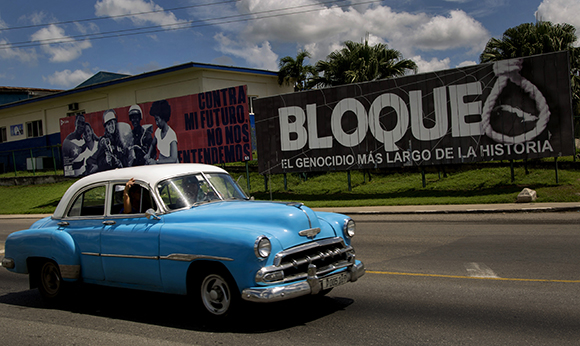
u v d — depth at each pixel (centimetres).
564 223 1106
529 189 1477
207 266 515
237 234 486
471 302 570
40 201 2578
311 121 1978
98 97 3231
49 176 3031
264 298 457
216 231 502
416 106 1788
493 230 1065
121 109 2516
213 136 2234
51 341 503
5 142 3841
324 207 1736
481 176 1800
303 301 602
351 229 577
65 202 663
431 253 862
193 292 535
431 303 573
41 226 676
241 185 691
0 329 557
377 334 476
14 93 4141
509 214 1302
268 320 531
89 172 2664
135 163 2491
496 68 1664
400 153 1825
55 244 626
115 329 534
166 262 531
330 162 1953
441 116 1750
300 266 505
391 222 1291
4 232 1619
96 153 2627
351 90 1895
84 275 617
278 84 2994
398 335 471
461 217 1304
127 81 2939
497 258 793
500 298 580
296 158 2017
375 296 613
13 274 895
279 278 475
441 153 1756
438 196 1688
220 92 2198
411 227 1177
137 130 2472
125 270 573
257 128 2094
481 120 1691
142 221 573
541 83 1611
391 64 2477
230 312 497
